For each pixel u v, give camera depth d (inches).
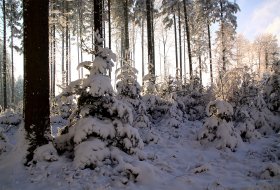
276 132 548.4
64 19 1048.2
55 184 288.0
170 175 328.8
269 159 387.2
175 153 408.2
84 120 335.3
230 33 1243.2
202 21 1464.1
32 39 332.5
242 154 413.1
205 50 1508.4
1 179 301.4
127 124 350.6
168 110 556.4
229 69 530.9
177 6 1432.1
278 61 608.4
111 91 342.0
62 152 341.7
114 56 360.5
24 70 336.5
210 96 614.2
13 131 526.6
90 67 363.3
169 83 622.5
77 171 301.3
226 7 1396.4
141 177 302.8
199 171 335.9
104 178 298.8
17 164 316.2
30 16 334.0
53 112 631.8
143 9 1310.3
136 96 497.0
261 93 599.8
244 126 483.5
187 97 639.1
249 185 298.4
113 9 1315.2
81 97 351.6
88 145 316.8
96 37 364.5
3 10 1348.4
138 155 350.3
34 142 326.3
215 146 433.1
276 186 292.8
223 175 330.6
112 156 327.9
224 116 450.3
